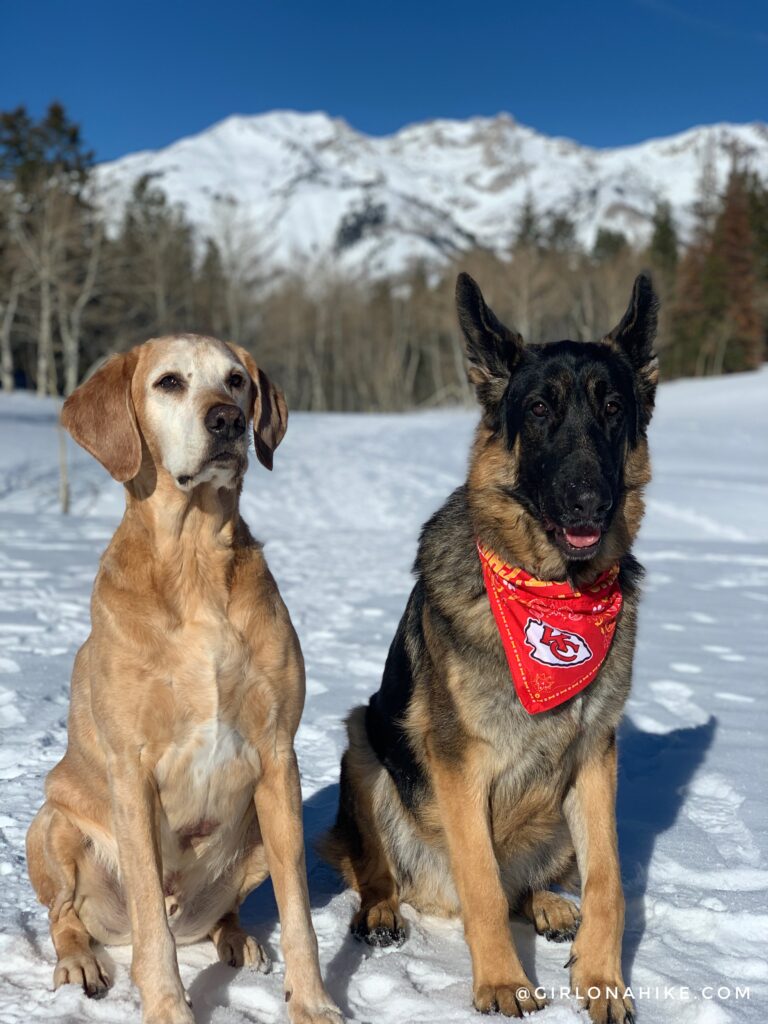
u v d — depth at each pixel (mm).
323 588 3184
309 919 977
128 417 1049
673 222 29031
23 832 1285
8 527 4738
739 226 22516
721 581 3600
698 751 1669
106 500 6805
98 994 983
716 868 1255
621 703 1158
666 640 2531
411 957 1102
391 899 1203
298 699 1047
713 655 2363
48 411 12055
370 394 25734
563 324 23828
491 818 1160
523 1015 980
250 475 7926
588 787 1134
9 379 14922
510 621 1121
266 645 1021
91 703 1015
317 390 24656
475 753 1125
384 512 6785
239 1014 955
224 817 1027
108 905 1061
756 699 1980
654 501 6801
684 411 14062
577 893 1257
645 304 1269
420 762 1189
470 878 1075
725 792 1508
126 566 1005
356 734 1293
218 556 1015
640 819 1415
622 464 1199
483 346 1267
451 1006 995
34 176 17062
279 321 24391
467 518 1254
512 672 1107
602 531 1146
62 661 2080
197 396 1029
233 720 1004
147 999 917
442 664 1159
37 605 2668
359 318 26297
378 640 2408
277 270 27750
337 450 10039
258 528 5730
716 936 1121
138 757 985
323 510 6820
